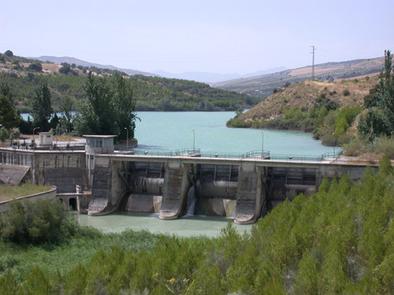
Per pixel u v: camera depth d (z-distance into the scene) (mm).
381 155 107438
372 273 50469
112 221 102188
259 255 56812
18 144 125625
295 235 57844
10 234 80312
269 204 103938
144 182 111125
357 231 62188
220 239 61688
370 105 181375
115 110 152750
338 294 47719
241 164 101312
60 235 83375
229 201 105062
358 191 75938
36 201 86062
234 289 49062
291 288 50781
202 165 109750
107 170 109625
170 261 54750
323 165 97750
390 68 142000
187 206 107062
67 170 113938
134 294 50812
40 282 51531
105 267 53969
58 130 163875
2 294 49594
